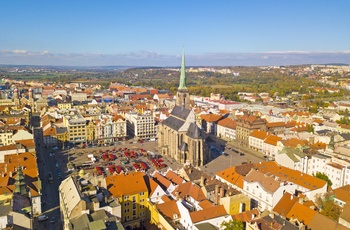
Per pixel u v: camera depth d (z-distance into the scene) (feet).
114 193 426.10
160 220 397.19
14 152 638.94
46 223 441.27
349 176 554.05
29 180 497.46
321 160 604.90
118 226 339.57
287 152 633.20
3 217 331.98
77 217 350.64
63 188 436.35
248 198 429.79
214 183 476.54
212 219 378.53
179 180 501.56
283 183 452.76
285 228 342.64
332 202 437.58
